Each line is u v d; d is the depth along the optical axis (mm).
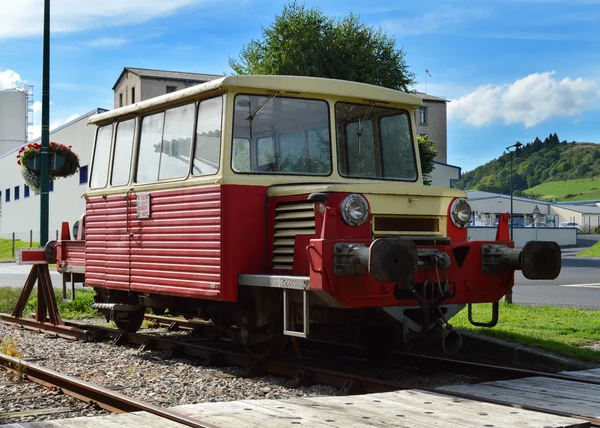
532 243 8023
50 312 12586
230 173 8180
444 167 48844
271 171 8430
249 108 8359
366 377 7531
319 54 30266
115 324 11945
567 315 12297
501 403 6176
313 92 8594
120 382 7996
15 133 61812
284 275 7906
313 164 8633
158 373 8570
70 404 6953
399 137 9312
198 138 8727
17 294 16547
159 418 5699
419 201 8055
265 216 8336
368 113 9055
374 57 31094
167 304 9992
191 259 8641
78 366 9039
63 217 41875
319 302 7645
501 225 8453
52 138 42625
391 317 7801
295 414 5793
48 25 16625
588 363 8586
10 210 54469
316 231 7480
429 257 7828
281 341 8547
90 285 11094
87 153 37281
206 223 8367
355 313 8242
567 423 5453
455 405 6105
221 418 5668
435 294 7934
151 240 9492
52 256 12805
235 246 8133
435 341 7785
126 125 10391
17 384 7879
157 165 9531
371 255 6883
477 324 8570
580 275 26156
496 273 8289
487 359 9500
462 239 8383
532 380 7379
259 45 31359
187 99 8977
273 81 8367
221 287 8109
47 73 16641
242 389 7586
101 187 10875
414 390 6742
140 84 49688
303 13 30812
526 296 17719
